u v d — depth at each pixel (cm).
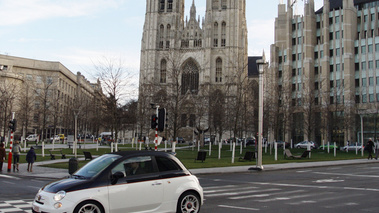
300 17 9531
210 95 6544
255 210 1214
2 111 6344
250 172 2634
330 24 9138
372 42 8506
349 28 8712
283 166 2992
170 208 1045
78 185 930
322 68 9031
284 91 5903
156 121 2564
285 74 7238
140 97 6112
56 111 6488
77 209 905
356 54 8756
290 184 1930
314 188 1770
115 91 4469
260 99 2748
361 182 2025
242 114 5388
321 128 7062
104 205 941
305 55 9162
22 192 1652
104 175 972
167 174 1064
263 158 4222
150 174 1037
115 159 1021
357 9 9350
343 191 1670
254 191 1658
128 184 987
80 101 9119
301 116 7725
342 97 8494
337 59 8912
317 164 3250
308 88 7469
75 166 2169
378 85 8319
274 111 5656
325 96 6881
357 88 8638
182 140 10281
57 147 6200
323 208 1255
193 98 6869
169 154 1114
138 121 6544
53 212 887
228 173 2545
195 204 1102
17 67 9419
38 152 4891
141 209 999
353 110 7231
